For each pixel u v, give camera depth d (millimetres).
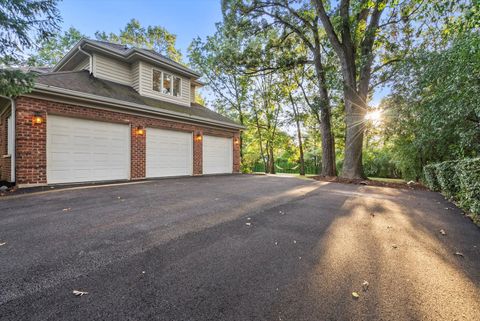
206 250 2461
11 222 3256
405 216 3996
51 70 12281
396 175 15203
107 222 3334
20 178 6145
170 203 4645
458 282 1916
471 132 5594
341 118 12492
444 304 1630
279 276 1965
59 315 1435
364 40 9844
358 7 7492
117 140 8188
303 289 1782
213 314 1484
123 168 8359
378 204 4953
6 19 4996
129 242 2623
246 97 18453
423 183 9227
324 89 11719
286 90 16469
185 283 1828
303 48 13297
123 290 1712
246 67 12422
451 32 5301
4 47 5328
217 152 12148
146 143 9023
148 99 9977
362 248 2586
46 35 5645
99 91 7961
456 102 5336
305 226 3346
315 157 20359
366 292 1755
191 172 10695
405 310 1561
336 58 11625
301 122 17453
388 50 9914
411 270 2105
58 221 3334
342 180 9516
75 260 2160
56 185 6621
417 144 8070
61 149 6914
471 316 1509
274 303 1607
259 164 21938
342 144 16391
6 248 2393
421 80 6730
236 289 1764
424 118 6961
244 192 6188
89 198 4980
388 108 9500
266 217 3777
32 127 6320
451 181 5414
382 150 15945
